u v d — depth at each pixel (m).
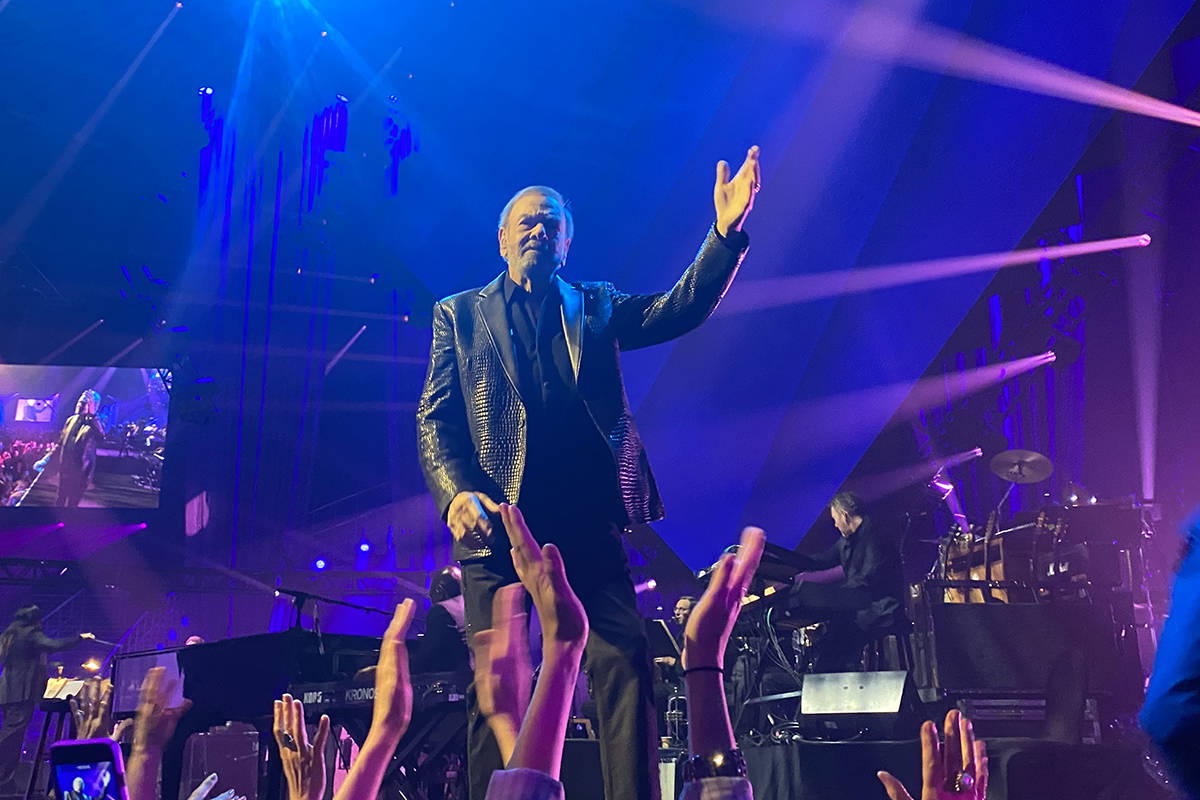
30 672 8.40
